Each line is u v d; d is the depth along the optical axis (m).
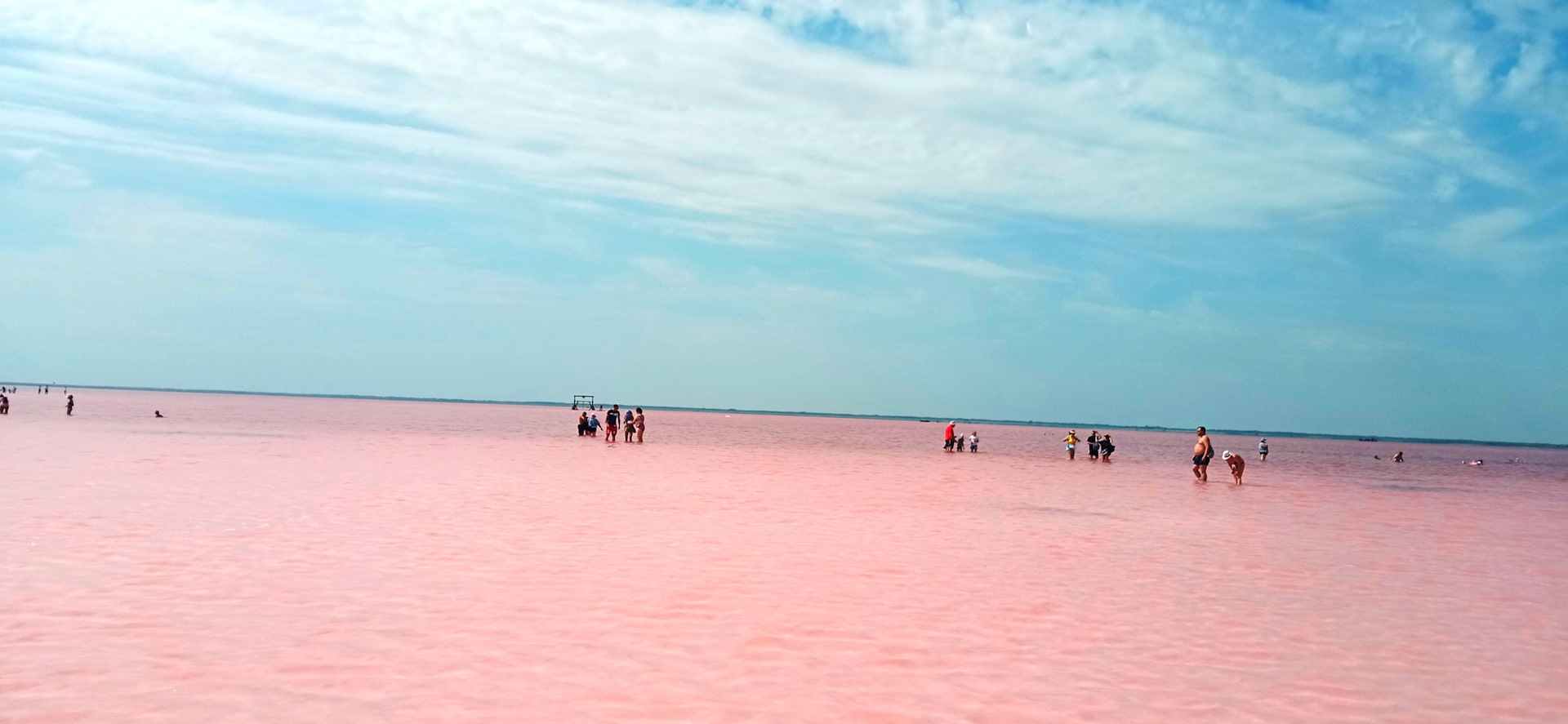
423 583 11.79
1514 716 8.03
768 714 7.45
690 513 19.73
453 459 34.69
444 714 7.20
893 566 14.21
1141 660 9.36
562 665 8.55
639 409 53.56
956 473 37.03
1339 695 8.45
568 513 19.16
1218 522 21.56
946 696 8.07
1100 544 17.41
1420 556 17.22
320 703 7.37
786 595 11.80
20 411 75.94
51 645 8.67
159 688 7.59
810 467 37.62
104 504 18.02
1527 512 27.89
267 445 39.28
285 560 12.98
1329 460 71.06
